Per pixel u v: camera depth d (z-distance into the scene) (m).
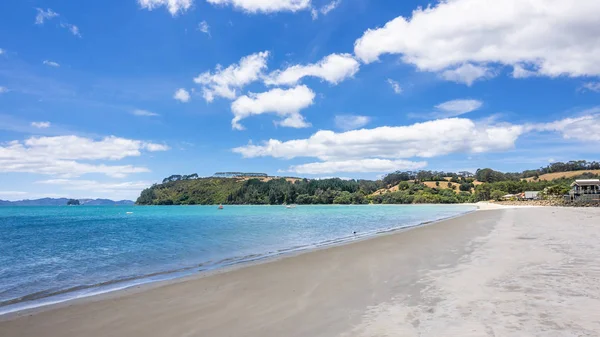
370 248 15.54
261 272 10.78
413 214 62.19
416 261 11.66
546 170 194.88
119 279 10.84
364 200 163.88
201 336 5.57
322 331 5.53
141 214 79.56
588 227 22.95
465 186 170.38
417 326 5.50
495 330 5.14
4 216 69.75
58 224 42.94
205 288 8.91
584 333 4.90
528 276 8.58
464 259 11.61
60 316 6.95
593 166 178.38
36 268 13.15
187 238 23.27
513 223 28.44
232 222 42.53
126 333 5.89
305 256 13.88
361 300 7.22
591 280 8.02
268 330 5.71
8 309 7.61
